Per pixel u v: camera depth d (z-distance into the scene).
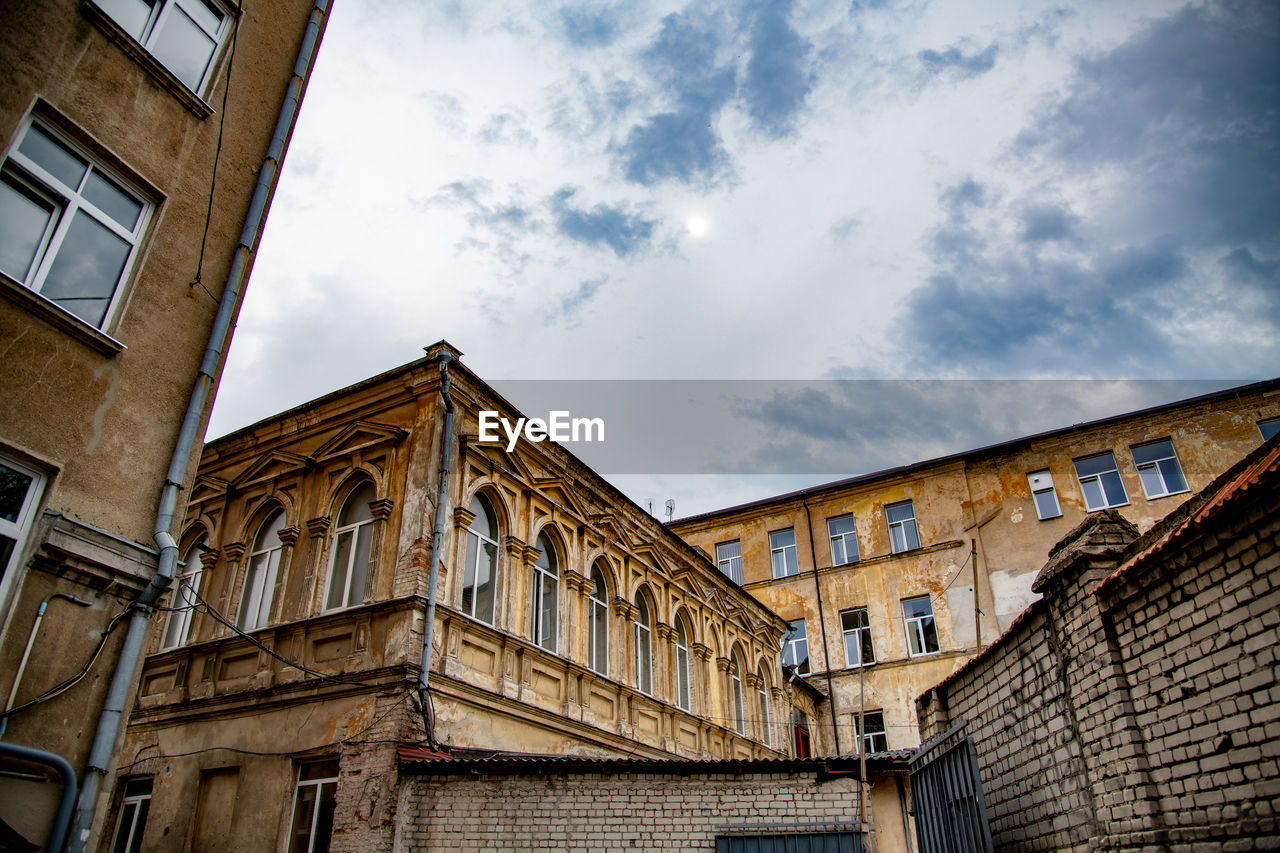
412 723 13.38
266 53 12.22
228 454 18.88
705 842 12.41
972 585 32.09
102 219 9.53
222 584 17.16
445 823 12.64
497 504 17.23
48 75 9.13
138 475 9.23
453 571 15.38
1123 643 8.83
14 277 8.51
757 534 37.56
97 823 8.09
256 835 13.77
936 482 34.50
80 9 9.61
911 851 16.97
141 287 9.73
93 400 8.96
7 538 7.98
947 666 31.11
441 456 15.84
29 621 7.97
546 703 16.72
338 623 14.87
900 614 32.91
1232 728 7.33
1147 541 8.87
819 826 12.47
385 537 15.34
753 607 27.92
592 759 12.88
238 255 10.97
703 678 23.48
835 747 31.12
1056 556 10.15
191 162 10.67
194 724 15.70
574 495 19.66
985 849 9.85
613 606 20.31
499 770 12.77
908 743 30.48
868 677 32.25
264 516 17.62
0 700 7.58
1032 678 10.72
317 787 13.84
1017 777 11.12
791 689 29.59
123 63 10.03
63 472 8.50
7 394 8.20
